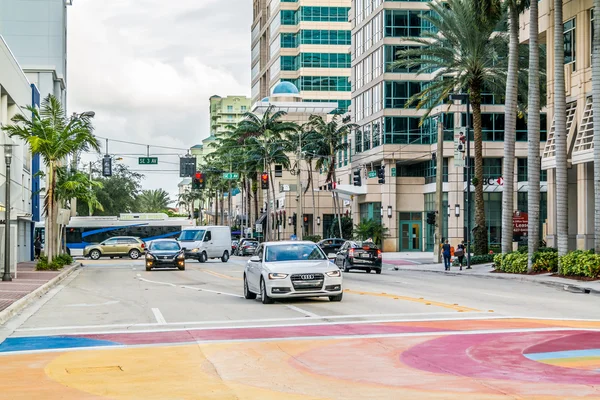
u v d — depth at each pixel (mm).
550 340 13492
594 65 33531
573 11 40188
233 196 160875
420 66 73250
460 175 70438
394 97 73375
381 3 73812
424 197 76438
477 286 30312
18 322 17891
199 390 9453
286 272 21094
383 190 75375
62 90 90375
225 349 12906
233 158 105188
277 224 90562
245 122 91688
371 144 77625
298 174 79062
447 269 45688
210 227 61531
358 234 75062
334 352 12414
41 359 12141
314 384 9750
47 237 44469
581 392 9000
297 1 114688
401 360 11547
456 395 8906
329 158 86688
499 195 71562
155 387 9695
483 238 49562
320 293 21172
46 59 88062
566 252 35938
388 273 44656
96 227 75312
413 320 16891
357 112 83062
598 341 13359
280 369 10914
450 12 48500
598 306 20609
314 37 112562
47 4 88125
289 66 115188
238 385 9750
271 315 18391
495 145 70438
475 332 14672
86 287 31109
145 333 15328
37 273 39906
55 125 43625
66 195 50188
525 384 9539
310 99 112250
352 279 35625
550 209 42750
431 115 72438
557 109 36781
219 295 25500
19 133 42438
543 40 46500
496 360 11438
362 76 81125
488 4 41688
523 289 28672
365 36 79812
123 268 50500
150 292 27469
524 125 71125
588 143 37156
